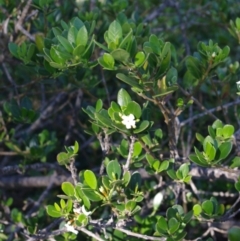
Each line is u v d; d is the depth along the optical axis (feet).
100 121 1.95
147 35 2.57
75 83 2.48
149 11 3.66
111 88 3.20
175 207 2.04
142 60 1.91
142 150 2.28
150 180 2.67
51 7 2.66
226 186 2.72
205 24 3.43
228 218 2.07
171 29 3.56
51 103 3.25
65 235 2.18
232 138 2.09
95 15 2.70
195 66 2.19
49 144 2.68
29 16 2.77
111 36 1.96
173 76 2.11
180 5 3.66
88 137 3.38
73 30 2.08
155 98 2.03
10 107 2.52
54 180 2.91
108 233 2.27
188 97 2.20
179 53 3.00
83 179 2.13
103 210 2.67
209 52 2.17
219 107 2.59
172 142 2.22
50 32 2.51
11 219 2.62
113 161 1.97
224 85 2.55
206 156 1.99
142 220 2.31
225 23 3.23
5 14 2.72
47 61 2.25
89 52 2.09
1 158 3.27
